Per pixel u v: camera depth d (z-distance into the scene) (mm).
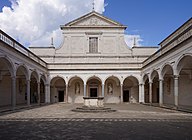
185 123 13328
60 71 39188
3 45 19016
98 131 10594
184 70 25875
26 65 26297
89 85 41938
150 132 10344
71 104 36094
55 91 41844
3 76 28453
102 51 42062
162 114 18578
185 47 19297
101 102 24016
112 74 39000
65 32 42406
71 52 42000
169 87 32750
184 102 28000
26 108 25406
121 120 14656
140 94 38531
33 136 9500
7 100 29922
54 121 14234
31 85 40875
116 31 42594
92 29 42500
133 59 41469
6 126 12203
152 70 31172
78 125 12484
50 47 41875
